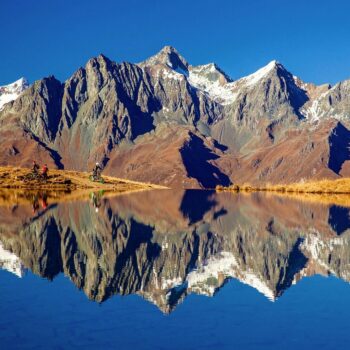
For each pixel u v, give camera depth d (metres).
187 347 20.12
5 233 53.09
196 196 152.75
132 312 24.39
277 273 33.72
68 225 61.34
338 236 53.03
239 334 21.50
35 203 100.38
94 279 31.56
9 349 19.89
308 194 157.00
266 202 113.19
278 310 24.91
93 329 22.11
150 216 76.62
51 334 21.34
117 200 118.12
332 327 22.44
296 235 53.81
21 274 32.97
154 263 37.28
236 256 40.50
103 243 47.34
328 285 30.23
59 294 27.73
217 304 25.92
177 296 27.50
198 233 55.81
